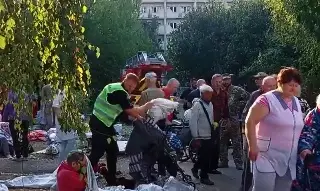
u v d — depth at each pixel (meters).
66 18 5.98
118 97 9.20
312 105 18.06
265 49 39.34
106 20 46.91
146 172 9.23
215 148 11.59
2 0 4.85
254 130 5.89
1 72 5.63
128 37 48.25
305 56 20.28
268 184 5.92
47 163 12.96
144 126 9.23
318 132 6.07
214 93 12.22
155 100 9.34
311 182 6.11
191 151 11.16
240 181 10.95
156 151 9.29
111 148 9.53
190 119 10.77
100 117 9.35
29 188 9.62
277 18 19.95
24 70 5.66
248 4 46.28
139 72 32.16
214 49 51.19
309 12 17.11
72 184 7.66
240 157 12.23
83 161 7.76
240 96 12.11
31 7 5.85
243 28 44.53
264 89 8.56
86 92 6.30
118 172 10.46
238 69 45.41
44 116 17.56
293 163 5.99
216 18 51.47
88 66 6.11
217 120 12.23
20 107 6.14
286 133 5.91
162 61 32.84
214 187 10.37
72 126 6.66
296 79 5.93
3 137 14.12
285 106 5.95
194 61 52.06
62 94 6.30
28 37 5.52
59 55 5.97
